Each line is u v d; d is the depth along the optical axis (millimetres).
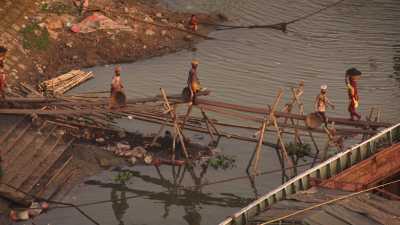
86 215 89938
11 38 131625
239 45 146750
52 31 139000
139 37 143375
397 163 87375
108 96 117875
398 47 148500
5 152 95375
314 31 155625
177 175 100562
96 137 107125
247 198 96188
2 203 88688
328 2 172500
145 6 157875
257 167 103500
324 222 67062
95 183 96875
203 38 148500
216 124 111062
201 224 90312
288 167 103312
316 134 114438
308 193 74688
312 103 124000
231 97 125188
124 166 101500
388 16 164875
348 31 156000
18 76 125062
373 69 138250
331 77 134250
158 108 111125
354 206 70562
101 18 143500
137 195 95438
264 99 125000
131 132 109875
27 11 139875
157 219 90938
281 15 163125
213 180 99875
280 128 106875
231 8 165000
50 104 105562
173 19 153875
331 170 85062
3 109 101500
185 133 111875
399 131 95375
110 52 138500
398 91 129750
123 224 89125
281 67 137875
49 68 131250
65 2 147750
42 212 89438
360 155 88812
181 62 138125
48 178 95375
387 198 78812
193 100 99875
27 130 101688
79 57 135750
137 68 134750
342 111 121312
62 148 101750
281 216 68875
